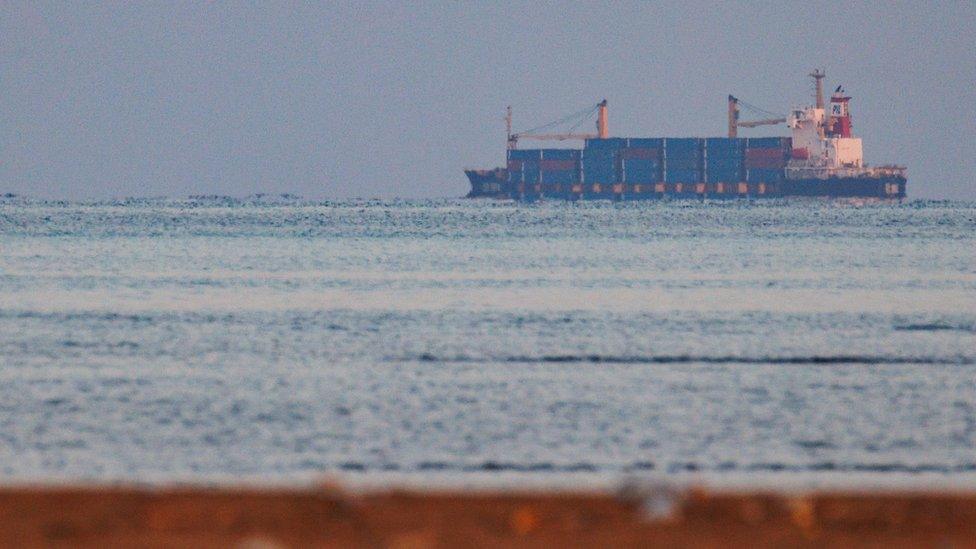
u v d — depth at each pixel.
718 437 97.06
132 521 54.53
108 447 91.56
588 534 51.84
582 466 85.81
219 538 50.97
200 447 91.88
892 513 56.97
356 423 102.31
